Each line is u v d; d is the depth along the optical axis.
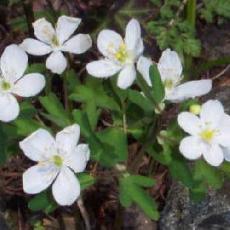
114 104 0.16
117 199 0.21
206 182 0.16
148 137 0.16
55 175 0.15
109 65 0.16
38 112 0.19
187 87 0.16
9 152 0.17
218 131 0.15
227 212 0.19
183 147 0.15
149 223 0.20
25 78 0.16
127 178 0.16
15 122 0.16
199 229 0.19
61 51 0.18
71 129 0.15
